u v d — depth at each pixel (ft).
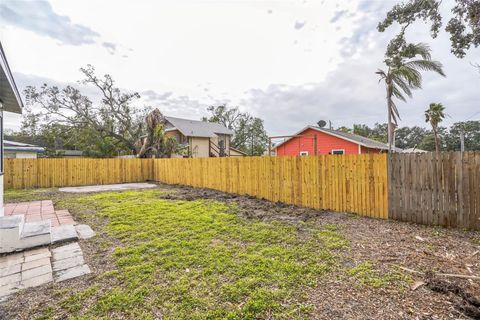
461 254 9.20
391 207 14.46
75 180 36.04
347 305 6.28
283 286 7.24
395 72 26.05
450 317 5.74
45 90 56.29
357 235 11.75
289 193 20.20
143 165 42.39
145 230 12.94
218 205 19.34
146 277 7.94
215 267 8.55
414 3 19.52
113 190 30.17
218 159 28.12
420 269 8.10
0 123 16.56
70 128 61.05
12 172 31.78
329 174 17.51
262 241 11.12
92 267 8.81
